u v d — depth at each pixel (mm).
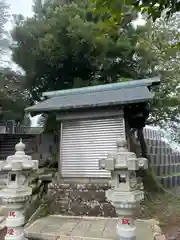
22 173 2809
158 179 8672
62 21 7809
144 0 1802
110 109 5102
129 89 5938
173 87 8203
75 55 8031
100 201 4602
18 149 2955
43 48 7723
